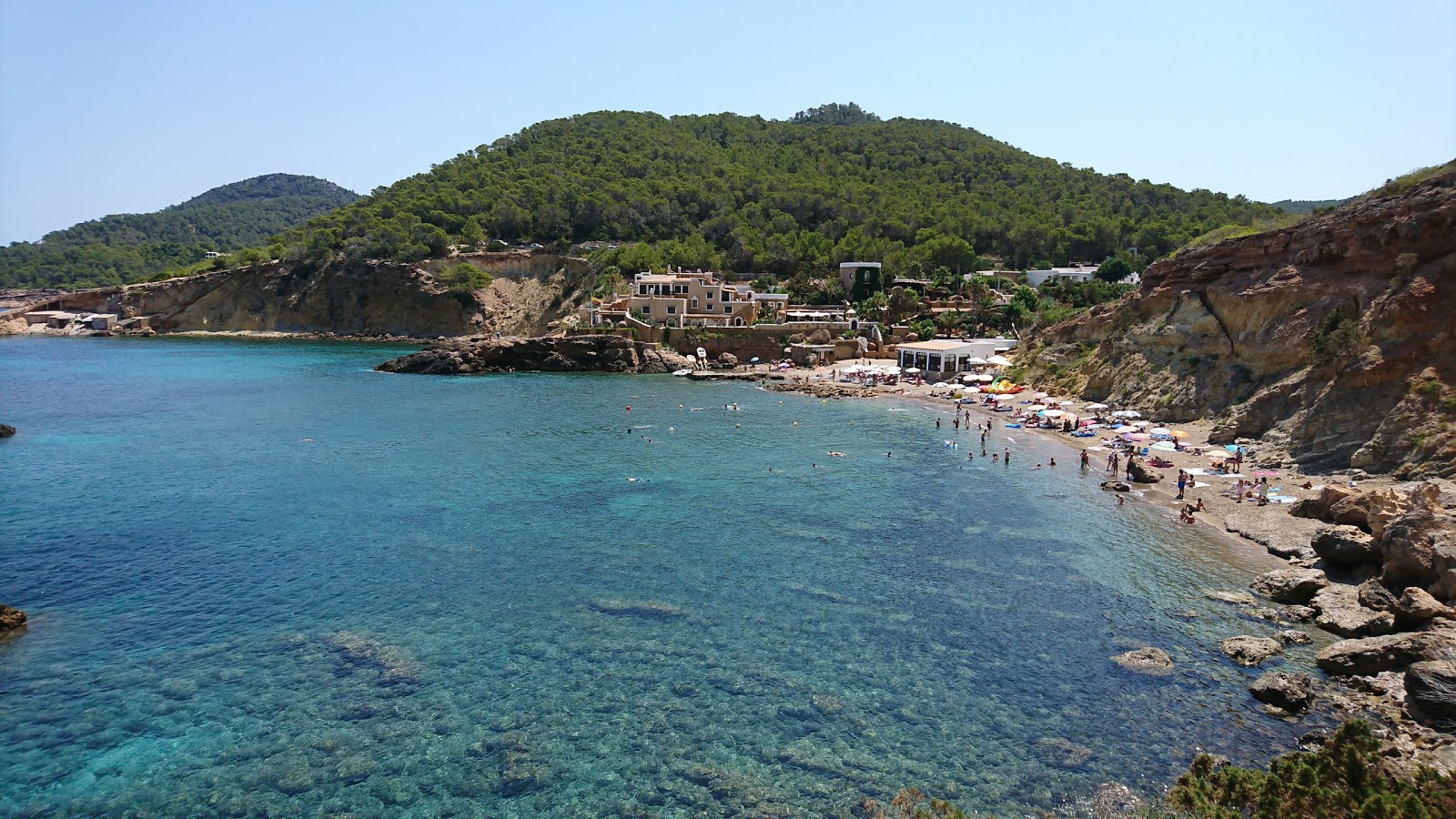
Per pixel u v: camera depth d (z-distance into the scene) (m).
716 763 30.11
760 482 68.25
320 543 52.03
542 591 44.94
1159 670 35.97
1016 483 68.12
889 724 32.44
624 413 102.31
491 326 198.62
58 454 76.56
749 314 162.62
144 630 39.88
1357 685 33.91
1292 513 54.72
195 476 68.69
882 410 106.25
